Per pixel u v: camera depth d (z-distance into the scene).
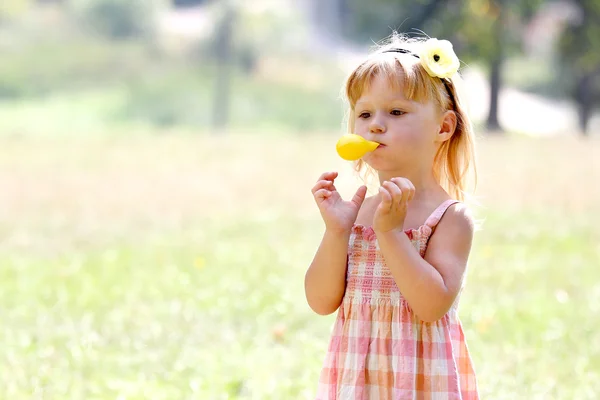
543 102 55.69
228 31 49.41
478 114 47.88
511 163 19.56
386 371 3.46
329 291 3.60
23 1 52.41
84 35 51.56
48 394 5.30
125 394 5.34
